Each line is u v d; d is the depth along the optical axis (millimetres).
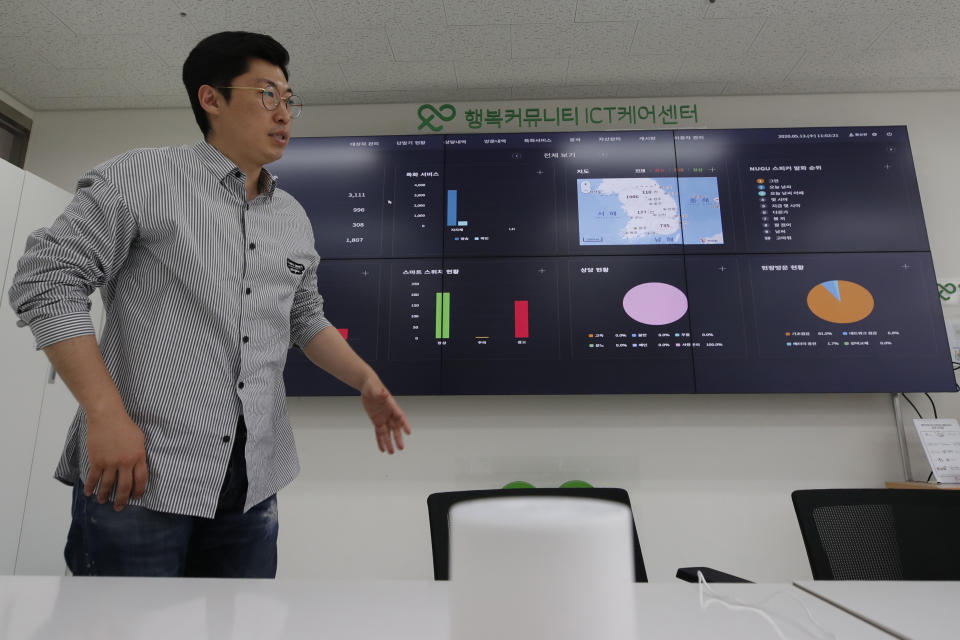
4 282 1984
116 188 925
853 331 2215
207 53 1085
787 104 2609
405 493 2264
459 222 2387
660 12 2154
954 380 2156
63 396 2178
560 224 2373
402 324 2295
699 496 2215
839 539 1128
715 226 2342
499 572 226
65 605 499
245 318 1011
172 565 854
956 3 2090
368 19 2186
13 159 2672
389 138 2492
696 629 485
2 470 1928
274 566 1025
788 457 2236
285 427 1103
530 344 2260
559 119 2629
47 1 2068
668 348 2234
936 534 1136
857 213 2324
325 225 2398
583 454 2268
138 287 954
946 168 2484
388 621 476
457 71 2484
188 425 907
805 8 2129
